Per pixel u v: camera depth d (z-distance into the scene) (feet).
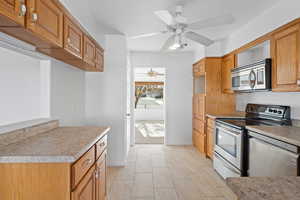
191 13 8.82
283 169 5.65
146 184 9.32
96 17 9.29
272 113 9.37
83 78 10.59
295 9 6.94
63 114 8.14
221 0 7.70
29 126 5.83
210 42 8.75
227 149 9.43
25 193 3.99
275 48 7.93
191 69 16.63
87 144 4.94
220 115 11.96
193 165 11.84
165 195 8.30
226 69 12.80
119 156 11.81
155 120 36.37
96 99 11.80
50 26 4.77
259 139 7.01
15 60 5.57
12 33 4.17
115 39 11.87
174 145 16.60
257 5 8.09
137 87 36.35
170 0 7.68
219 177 10.11
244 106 12.60
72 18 6.19
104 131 6.86
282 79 7.48
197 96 15.12
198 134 14.92
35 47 5.44
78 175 4.42
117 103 11.87
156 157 13.37
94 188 5.73
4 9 3.20
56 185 3.99
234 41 11.69
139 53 16.52
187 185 9.23
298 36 6.68
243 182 2.58
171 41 8.71
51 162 3.98
